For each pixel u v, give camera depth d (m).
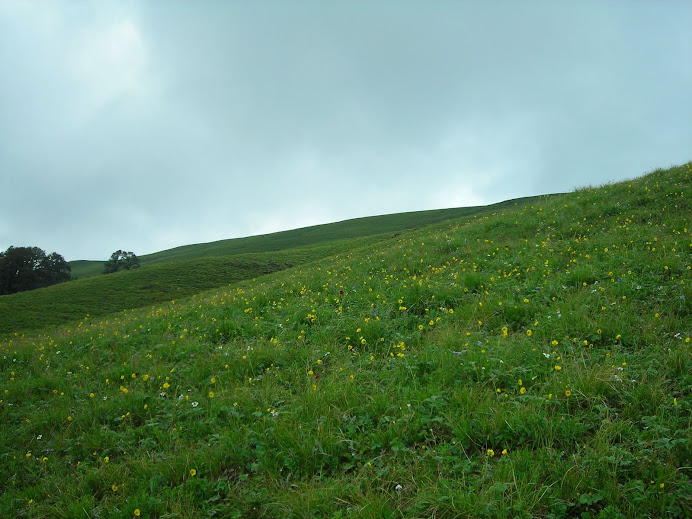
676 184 16.72
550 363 5.77
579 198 18.59
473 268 11.63
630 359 5.61
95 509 4.36
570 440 4.30
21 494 4.88
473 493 3.63
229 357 7.75
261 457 4.71
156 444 5.43
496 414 4.67
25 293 56.69
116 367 8.41
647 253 9.82
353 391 5.62
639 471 3.77
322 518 3.76
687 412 4.45
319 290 13.03
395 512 3.64
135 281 59.25
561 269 10.34
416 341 7.45
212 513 4.05
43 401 7.48
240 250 105.94
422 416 4.87
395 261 15.54
